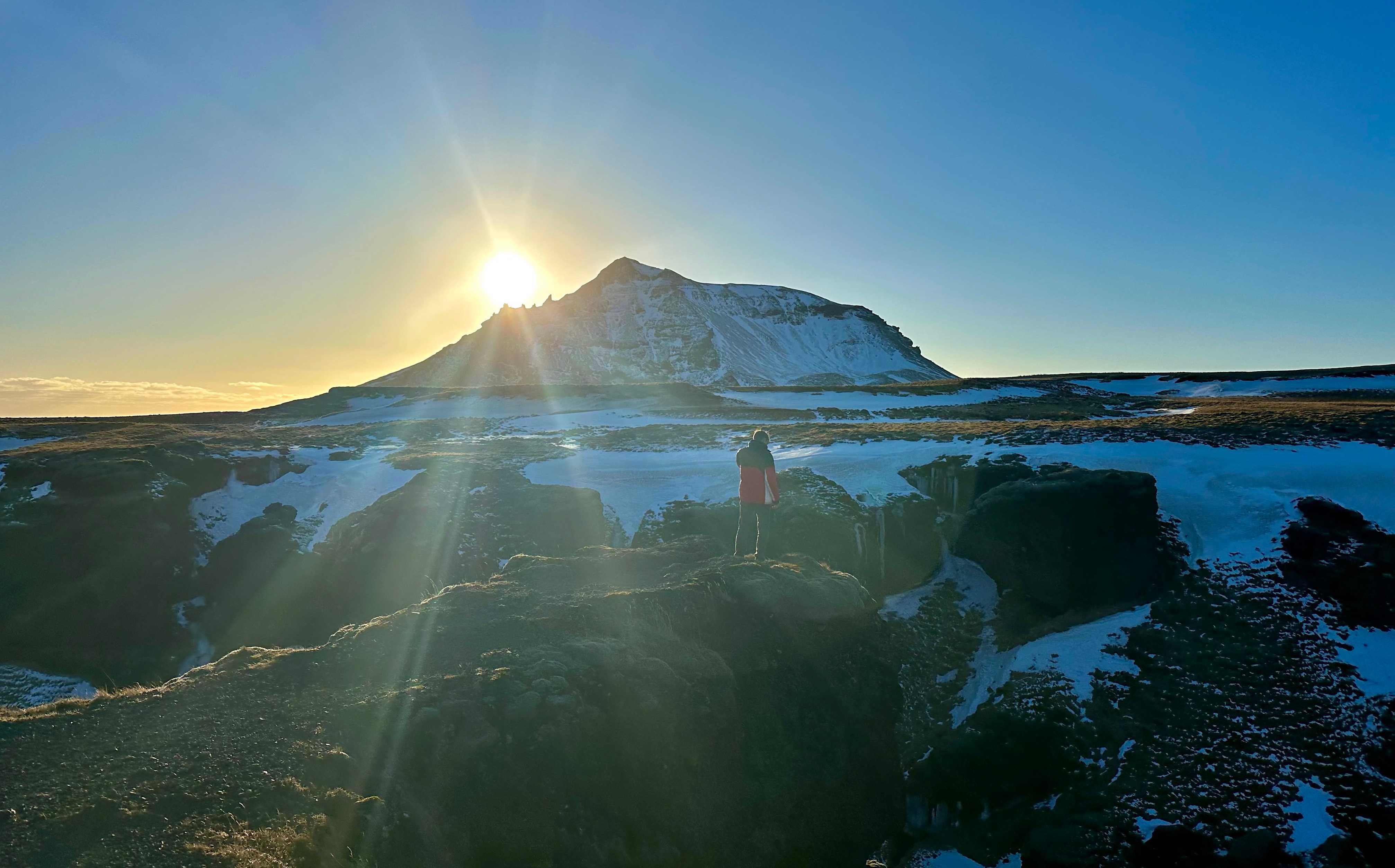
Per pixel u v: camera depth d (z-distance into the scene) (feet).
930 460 106.32
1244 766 51.57
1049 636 69.97
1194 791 49.93
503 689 28.30
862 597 45.70
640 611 36.11
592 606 36.04
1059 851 46.29
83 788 20.89
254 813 20.47
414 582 84.12
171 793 20.88
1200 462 95.25
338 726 25.40
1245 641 63.82
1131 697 59.62
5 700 72.43
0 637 79.56
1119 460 98.07
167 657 80.84
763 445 47.62
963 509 93.09
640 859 26.14
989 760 55.01
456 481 107.86
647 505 99.91
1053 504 80.84
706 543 51.13
